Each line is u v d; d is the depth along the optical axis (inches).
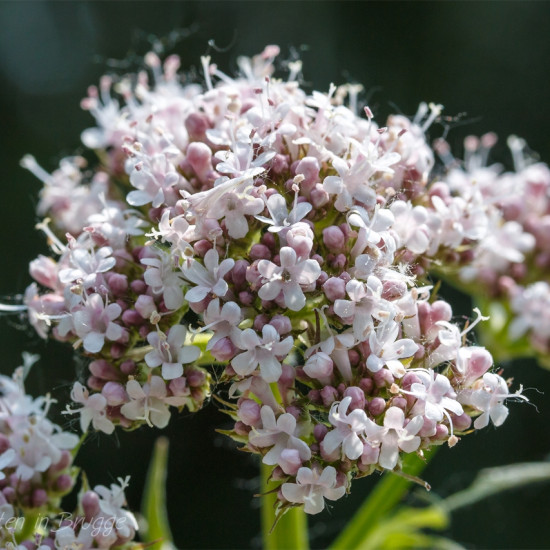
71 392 11.4
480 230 11.8
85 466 16.6
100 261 11.4
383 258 11.2
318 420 11.2
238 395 11.5
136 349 11.4
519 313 12.7
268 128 11.4
